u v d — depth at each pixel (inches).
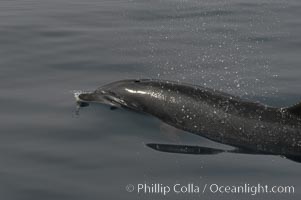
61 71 1883.6
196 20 2640.3
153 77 1852.9
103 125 1456.7
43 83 1764.3
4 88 1712.6
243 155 1288.1
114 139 1378.0
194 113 1433.3
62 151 1310.3
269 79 1807.3
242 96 1660.9
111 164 1245.7
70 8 2881.4
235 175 1196.5
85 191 1127.6
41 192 1124.5
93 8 2881.4
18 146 1334.9
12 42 2222.0
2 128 1432.1
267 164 1241.4
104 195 1112.8
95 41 2261.3
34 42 2228.1
